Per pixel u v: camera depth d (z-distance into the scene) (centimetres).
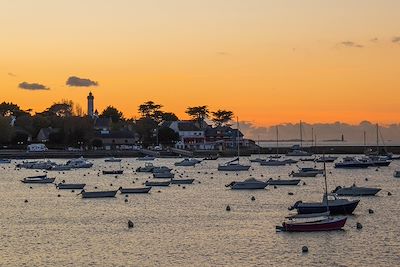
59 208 13650
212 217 12019
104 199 15325
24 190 18088
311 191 16962
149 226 11006
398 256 8419
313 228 10081
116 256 8619
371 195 15038
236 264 8106
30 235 10200
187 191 17200
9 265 8138
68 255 8694
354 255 8488
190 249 9012
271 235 9906
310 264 8044
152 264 8169
